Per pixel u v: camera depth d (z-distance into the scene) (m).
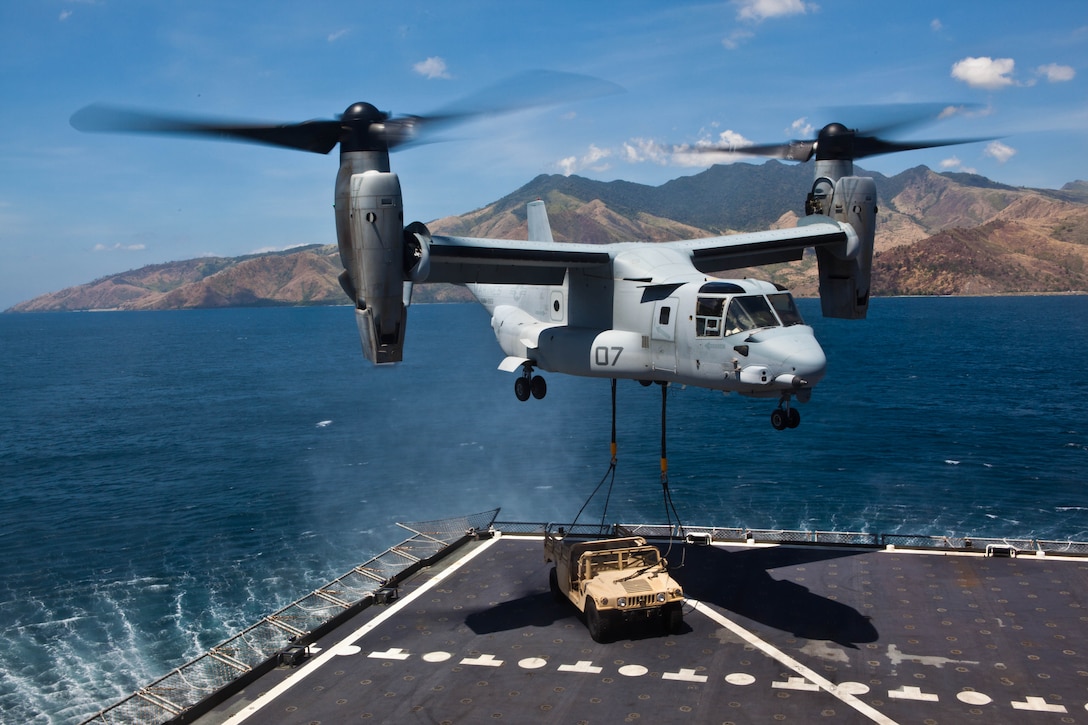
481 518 50.88
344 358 167.75
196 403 104.31
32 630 35.12
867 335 194.88
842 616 22.31
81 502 56.09
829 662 19.58
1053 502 51.66
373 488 59.06
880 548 27.94
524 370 28.56
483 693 18.33
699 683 18.62
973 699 17.69
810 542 28.66
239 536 48.06
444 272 23.89
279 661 19.98
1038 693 17.89
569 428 80.06
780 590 24.36
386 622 22.45
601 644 20.75
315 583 40.19
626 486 58.16
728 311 21.00
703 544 28.83
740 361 20.64
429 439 76.38
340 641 21.25
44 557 44.56
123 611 37.03
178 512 53.16
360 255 19.95
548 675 19.14
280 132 19.98
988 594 23.61
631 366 23.80
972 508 50.75
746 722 16.92
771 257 27.86
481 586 25.11
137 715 27.27
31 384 133.00
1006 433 73.19
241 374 140.62
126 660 32.28
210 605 37.56
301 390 114.81
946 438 71.38
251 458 69.50
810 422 80.12
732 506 52.69
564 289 26.42
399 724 17.09
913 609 22.69
